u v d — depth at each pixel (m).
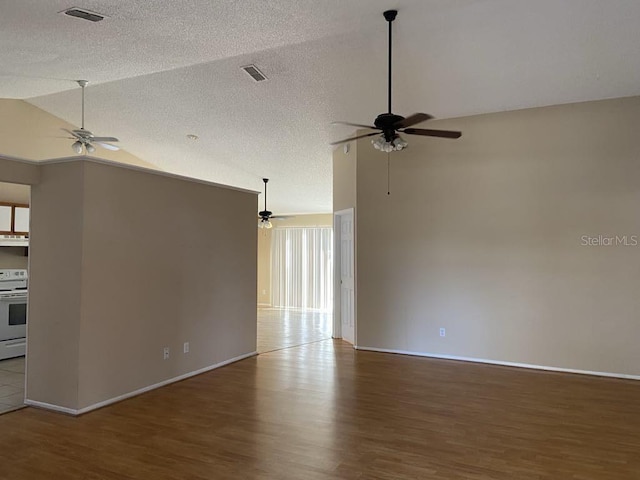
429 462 2.87
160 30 3.55
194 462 2.86
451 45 4.12
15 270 6.00
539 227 5.25
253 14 3.37
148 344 4.35
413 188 5.89
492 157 5.48
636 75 4.51
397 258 5.99
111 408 3.85
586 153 5.05
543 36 3.92
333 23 3.67
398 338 5.98
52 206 3.84
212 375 4.91
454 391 4.37
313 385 4.55
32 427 3.43
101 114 6.77
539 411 3.81
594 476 2.70
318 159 7.71
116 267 4.01
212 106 6.00
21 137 6.72
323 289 11.56
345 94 5.32
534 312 5.26
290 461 2.88
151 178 4.39
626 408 3.89
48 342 3.82
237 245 5.59
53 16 3.14
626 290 4.88
